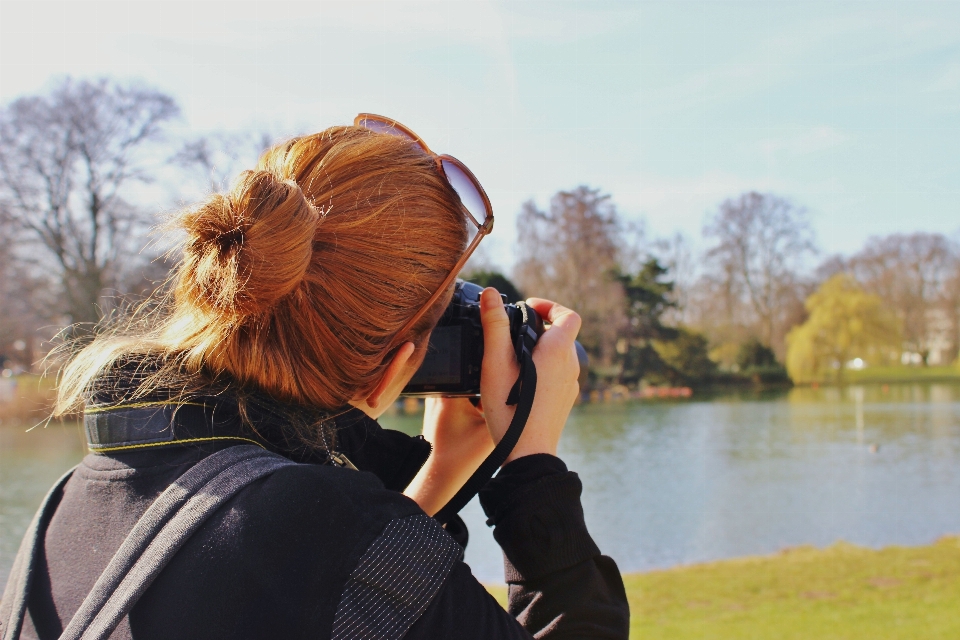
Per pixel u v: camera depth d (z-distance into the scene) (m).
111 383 0.86
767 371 51.38
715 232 55.62
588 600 0.93
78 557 0.82
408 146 0.99
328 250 0.87
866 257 55.44
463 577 0.82
